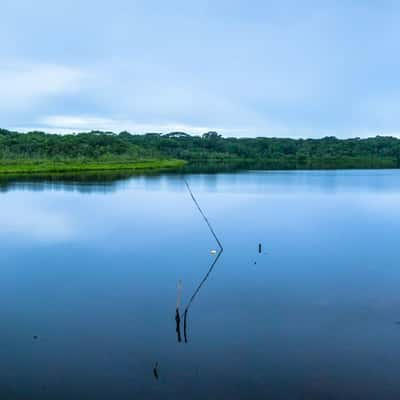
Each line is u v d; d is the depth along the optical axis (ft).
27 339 65.26
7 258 109.40
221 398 50.67
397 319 71.36
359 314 73.56
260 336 65.62
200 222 157.17
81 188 263.08
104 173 383.65
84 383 53.67
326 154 642.22
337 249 117.80
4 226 148.05
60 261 106.83
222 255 112.06
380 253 113.50
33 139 541.75
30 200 208.95
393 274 95.30
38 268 101.09
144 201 208.95
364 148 654.94
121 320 71.82
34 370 56.70
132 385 53.36
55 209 183.11
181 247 120.57
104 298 81.66
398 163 572.51
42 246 121.70
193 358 59.52
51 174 366.84
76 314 74.18
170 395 51.24
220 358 59.77
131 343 63.93
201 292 84.53
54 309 76.54
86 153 499.10
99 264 103.76
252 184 295.89
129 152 538.88
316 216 169.17
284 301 79.36
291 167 522.06
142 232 139.95
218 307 76.95
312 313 73.87
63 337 65.72
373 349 61.57
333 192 246.88
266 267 101.30
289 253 113.91
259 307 76.84
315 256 110.73
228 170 451.12
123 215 170.71
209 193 242.17
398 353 60.54
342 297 81.41
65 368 57.16
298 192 247.50
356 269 99.25
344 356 59.82
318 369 56.70
